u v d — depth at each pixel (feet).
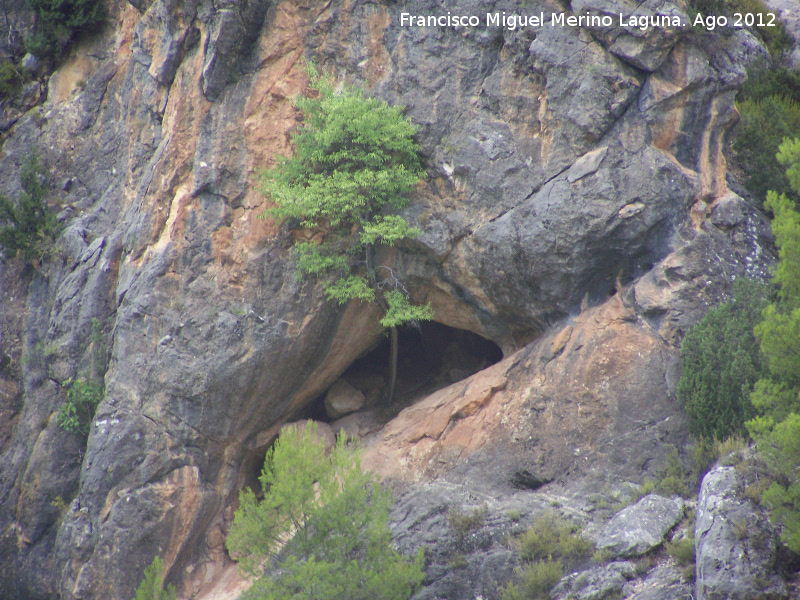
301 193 169.37
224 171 184.14
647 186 157.89
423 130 176.35
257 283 181.47
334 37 184.85
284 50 185.47
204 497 179.93
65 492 188.65
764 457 106.32
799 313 97.04
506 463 157.07
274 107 184.24
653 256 160.15
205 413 180.75
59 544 178.70
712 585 98.84
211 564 181.88
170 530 175.83
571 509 139.54
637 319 156.46
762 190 167.53
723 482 111.14
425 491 157.79
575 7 165.68
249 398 183.93
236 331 179.73
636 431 146.51
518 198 167.32
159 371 180.75
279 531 121.19
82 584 172.14
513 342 184.44
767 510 103.65
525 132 169.37
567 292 165.27
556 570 122.72
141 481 176.76
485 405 169.27
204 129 187.21
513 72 172.04
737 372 135.03
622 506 135.74
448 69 176.86
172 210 188.34
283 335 180.75
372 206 177.37
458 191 173.78
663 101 161.27
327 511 119.96
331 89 177.78
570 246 160.56
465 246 172.96
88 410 190.90
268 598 112.57
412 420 180.14
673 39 160.45
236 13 181.27
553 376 159.94
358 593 115.55
